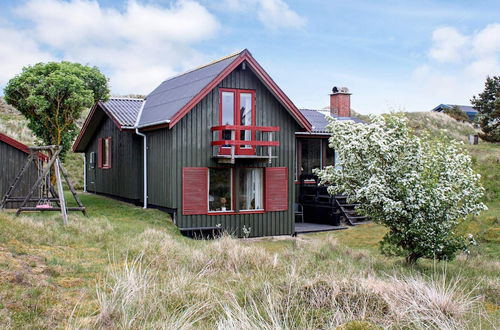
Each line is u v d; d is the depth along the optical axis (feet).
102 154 78.28
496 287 28.63
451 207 37.09
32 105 59.67
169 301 21.03
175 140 53.67
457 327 18.43
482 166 79.41
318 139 74.95
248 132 57.57
